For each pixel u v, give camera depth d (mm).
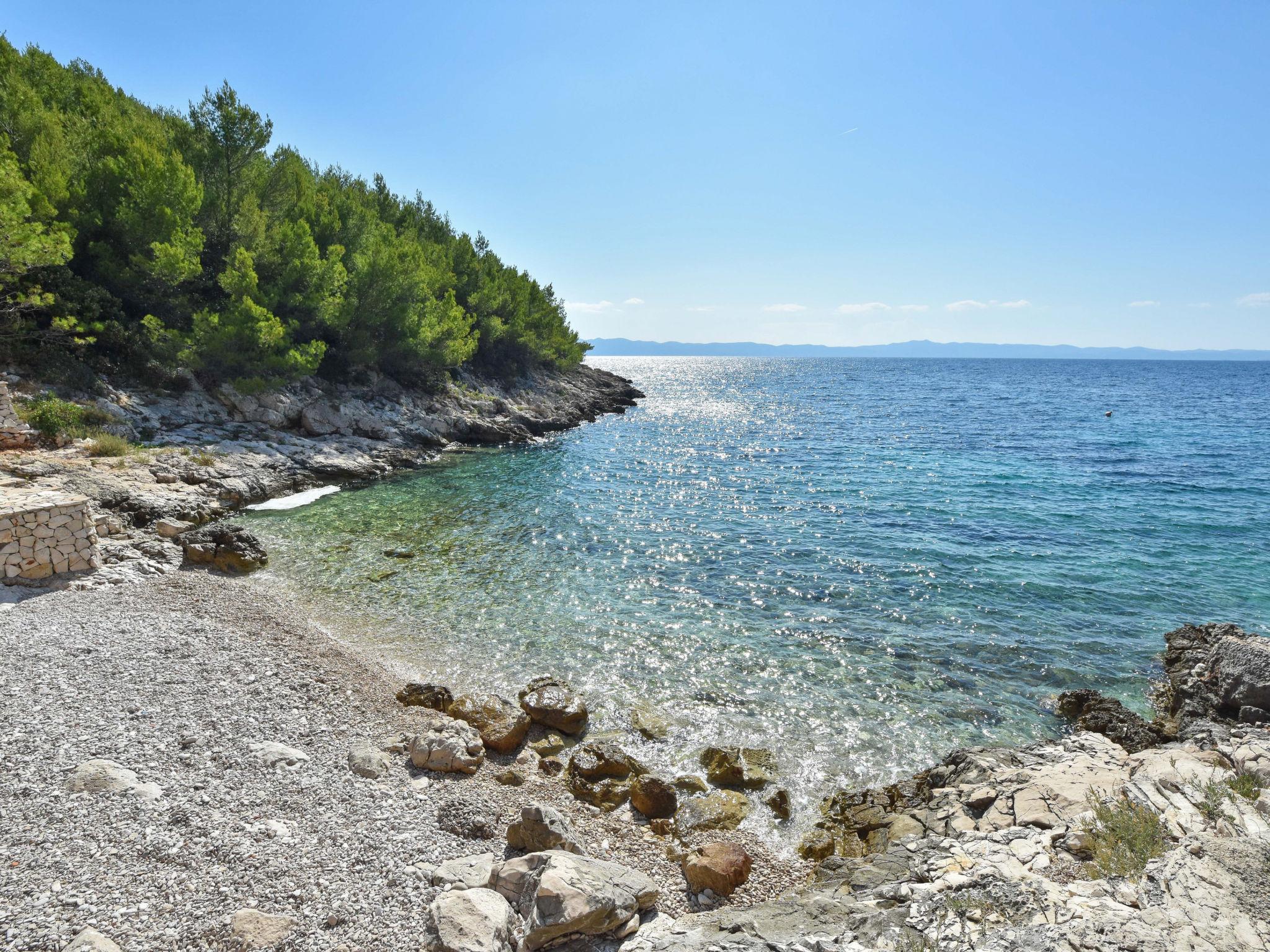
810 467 44656
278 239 41469
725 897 8844
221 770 9570
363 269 45438
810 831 10492
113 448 26875
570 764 11883
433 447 48094
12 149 32781
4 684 11234
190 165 39312
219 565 20672
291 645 15359
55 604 15648
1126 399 102000
